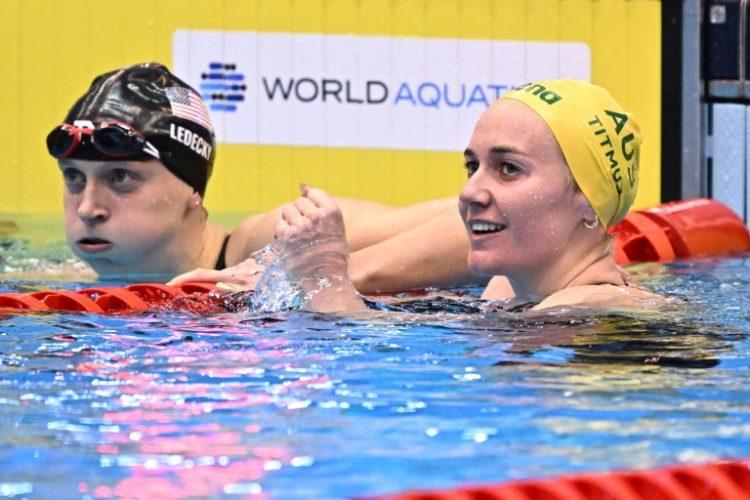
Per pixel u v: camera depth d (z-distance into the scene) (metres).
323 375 7.61
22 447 6.04
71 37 18.67
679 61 19.50
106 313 10.12
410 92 19.09
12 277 13.14
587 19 19.38
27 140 18.61
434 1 19.06
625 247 14.49
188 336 8.95
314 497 5.35
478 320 9.52
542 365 7.89
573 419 6.59
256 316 9.88
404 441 6.16
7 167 18.59
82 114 12.70
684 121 19.52
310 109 18.95
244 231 13.54
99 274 13.19
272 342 8.68
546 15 19.30
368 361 8.02
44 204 18.67
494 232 9.72
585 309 9.71
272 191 18.95
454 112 19.16
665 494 5.61
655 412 6.74
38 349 8.43
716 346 8.50
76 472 5.65
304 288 10.30
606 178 9.88
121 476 5.59
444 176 19.20
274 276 10.43
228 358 8.12
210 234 13.70
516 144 9.55
